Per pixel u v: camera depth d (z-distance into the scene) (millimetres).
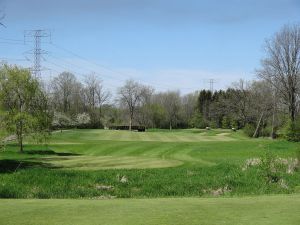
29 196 21141
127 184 24062
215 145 52344
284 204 14320
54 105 102000
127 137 77688
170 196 22109
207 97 150875
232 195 21844
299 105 81625
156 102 147000
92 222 11195
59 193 21828
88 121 123375
